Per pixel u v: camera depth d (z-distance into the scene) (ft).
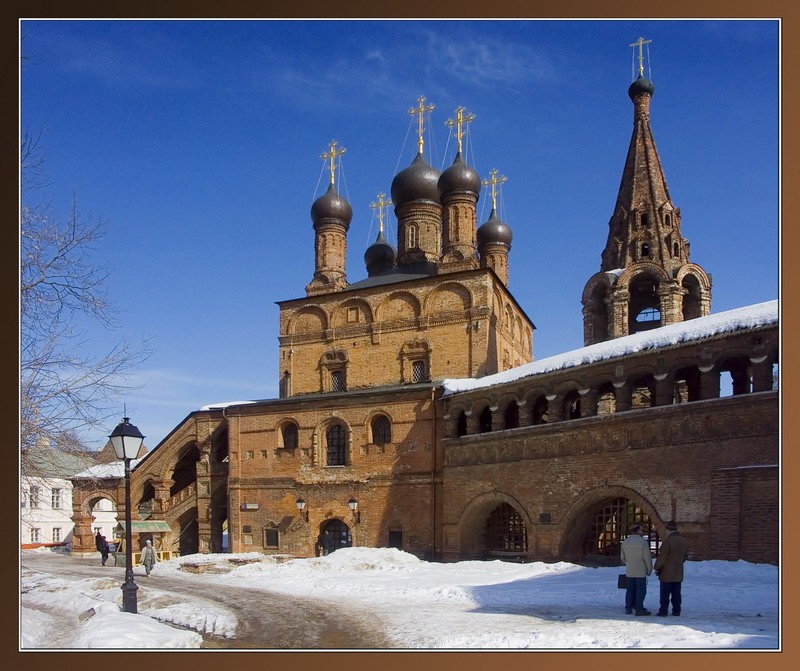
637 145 169.68
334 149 199.93
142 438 71.72
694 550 90.12
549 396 114.52
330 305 178.81
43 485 77.46
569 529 107.96
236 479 162.71
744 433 86.84
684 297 161.99
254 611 76.02
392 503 141.69
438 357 163.32
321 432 153.99
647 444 97.91
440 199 180.86
